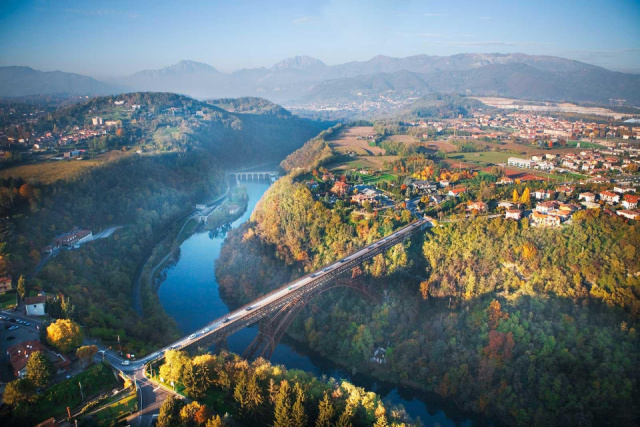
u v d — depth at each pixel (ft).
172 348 428.15
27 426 329.72
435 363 530.68
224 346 463.83
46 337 416.46
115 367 405.59
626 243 571.28
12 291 535.19
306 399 352.28
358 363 563.07
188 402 358.02
